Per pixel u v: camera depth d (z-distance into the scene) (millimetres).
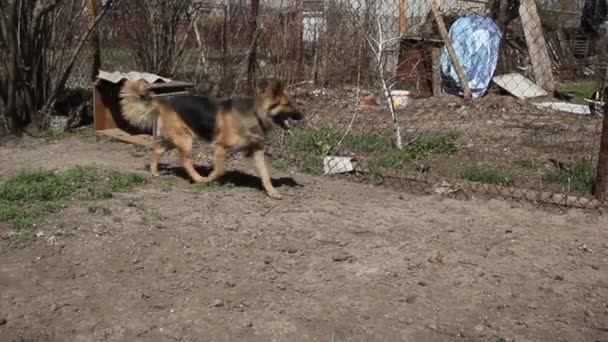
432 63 11664
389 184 6117
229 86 8750
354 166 6402
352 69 10414
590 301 3869
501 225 5035
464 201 5637
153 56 9078
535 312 3732
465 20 12273
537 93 11977
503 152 7211
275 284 3979
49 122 8172
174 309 3682
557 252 4535
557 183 5957
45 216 4918
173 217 4992
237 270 4148
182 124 5902
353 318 3615
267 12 9414
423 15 12891
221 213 5133
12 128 7832
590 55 15117
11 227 4664
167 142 6195
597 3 15359
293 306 3723
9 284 3922
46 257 4262
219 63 9008
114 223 4809
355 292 3900
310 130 7484
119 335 3428
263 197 5645
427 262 4324
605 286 4051
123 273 4082
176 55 9234
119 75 7805
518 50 13547
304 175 6480
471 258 4402
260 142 5613
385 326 3545
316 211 5270
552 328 3561
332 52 10484
